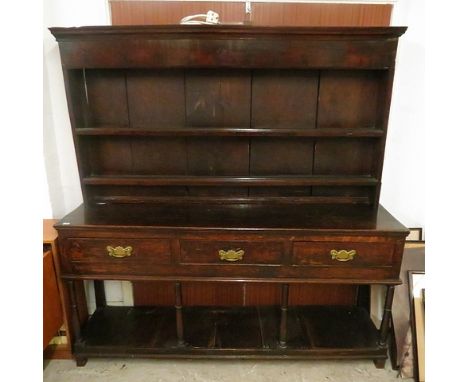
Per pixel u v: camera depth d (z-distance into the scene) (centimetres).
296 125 151
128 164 158
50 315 142
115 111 150
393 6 149
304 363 160
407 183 166
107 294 183
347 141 153
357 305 184
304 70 144
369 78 144
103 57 133
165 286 183
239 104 149
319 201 156
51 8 146
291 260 134
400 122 158
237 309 181
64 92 156
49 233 145
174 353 154
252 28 127
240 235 132
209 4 150
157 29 127
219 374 154
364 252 133
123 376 153
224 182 152
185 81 146
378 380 151
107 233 133
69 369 156
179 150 155
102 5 148
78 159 147
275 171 158
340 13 150
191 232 131
